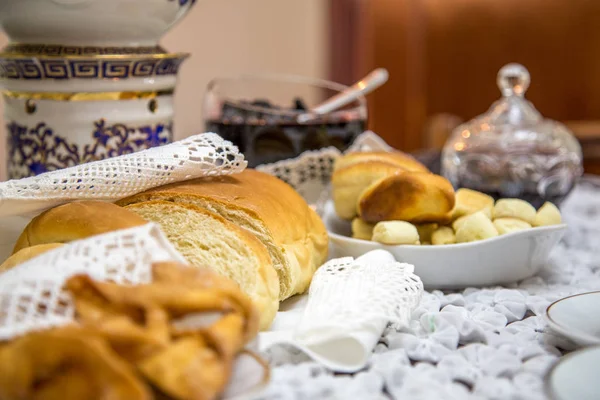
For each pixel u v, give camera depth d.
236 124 0.79
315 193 0.80
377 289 0.52
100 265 0.43
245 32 1.96
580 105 1.90
